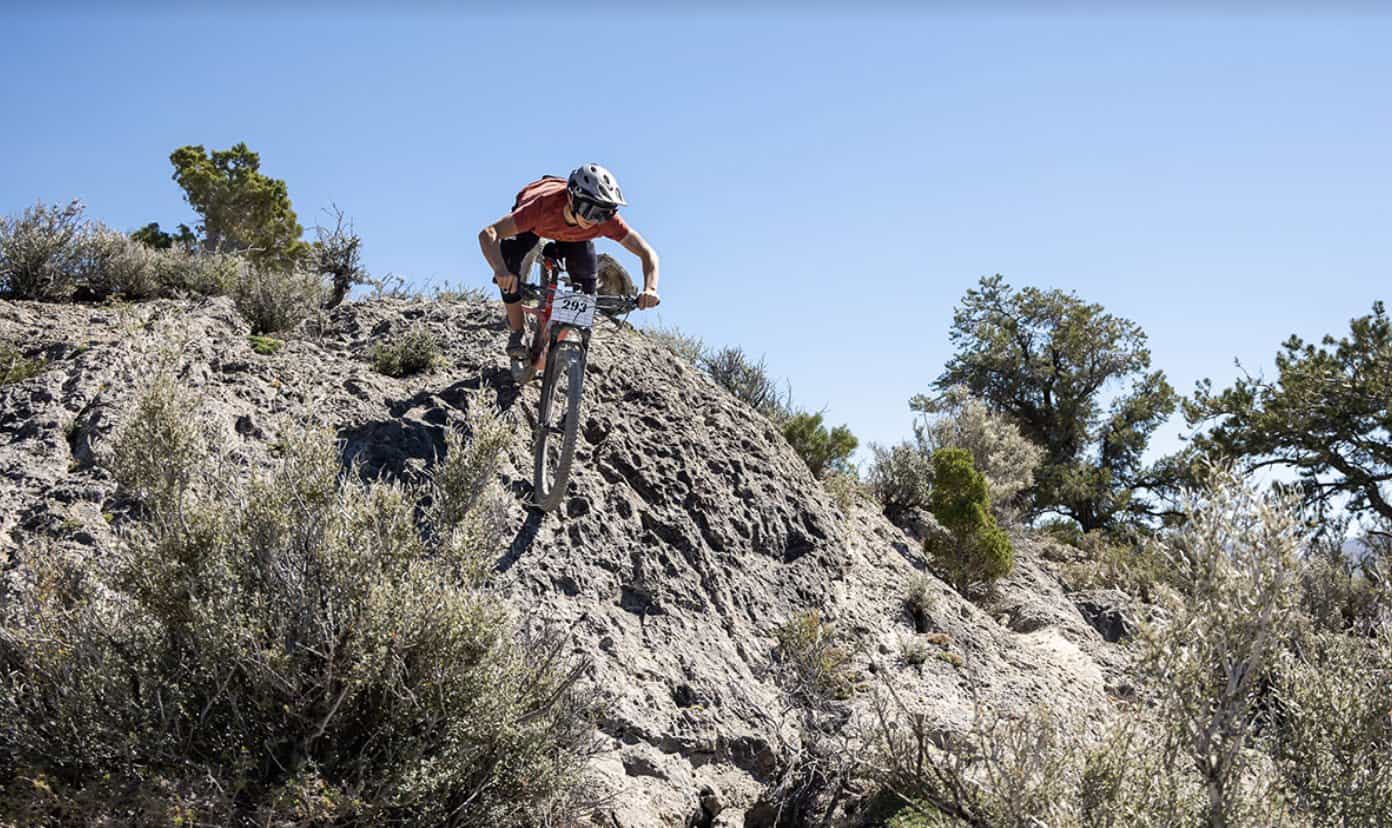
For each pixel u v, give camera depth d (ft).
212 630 13.71
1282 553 12.23
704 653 23.24
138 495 16.81
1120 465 122.01
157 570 14.65
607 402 29.12
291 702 14.10
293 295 31.60
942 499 39.73
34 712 13.53
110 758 13.48
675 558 25.14
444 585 15.64
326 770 13.98
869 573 31.32
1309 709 14.37
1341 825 13.73
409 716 14.55
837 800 20.67
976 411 62.34
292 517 15.64
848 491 38.40
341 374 27.32
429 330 31.07
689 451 28.86
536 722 15.37
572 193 20.36
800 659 24.64
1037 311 129.49
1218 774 12.28
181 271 32.22
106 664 13.61
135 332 26.43
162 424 16.39
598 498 25.20
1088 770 13.83
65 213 30.58
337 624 14.65
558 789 15.46
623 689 20.77
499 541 20.06
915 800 17.87
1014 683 28.53
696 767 20.45
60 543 18.58
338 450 17.52
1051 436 125.59
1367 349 77.46
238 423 23.52
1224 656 12.31
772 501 29.63
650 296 21.50
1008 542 38.55
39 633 14.19
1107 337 125.70
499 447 19.26
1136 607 14.17
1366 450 76.74
